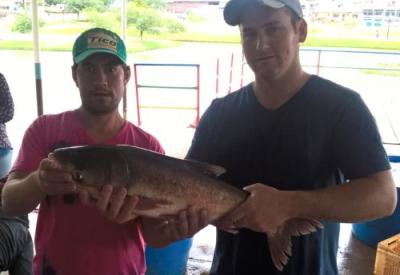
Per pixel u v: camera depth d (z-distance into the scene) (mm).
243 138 1739
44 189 1469
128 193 1504
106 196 1445
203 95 9703
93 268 1863
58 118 2057
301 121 1645
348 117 1579
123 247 1916
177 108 8977
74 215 1883
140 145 2029
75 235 1876
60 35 13227
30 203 1691
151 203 1546
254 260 1736
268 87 1696
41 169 1461
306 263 1676
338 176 1696
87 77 1953
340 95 1619
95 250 1875
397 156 4242
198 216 1589
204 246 4195
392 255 3291
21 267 2695
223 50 13164
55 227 1890
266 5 1569
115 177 1479
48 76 11398
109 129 2023
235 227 1597
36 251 1943
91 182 1469
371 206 1459
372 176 1521
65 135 1980
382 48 11531
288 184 1660
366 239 4309
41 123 2043
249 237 1739
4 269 2646
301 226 1565
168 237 1764
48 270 1881
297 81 1686
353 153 1549
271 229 1495
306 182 1643
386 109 9039
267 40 1604
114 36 2037
